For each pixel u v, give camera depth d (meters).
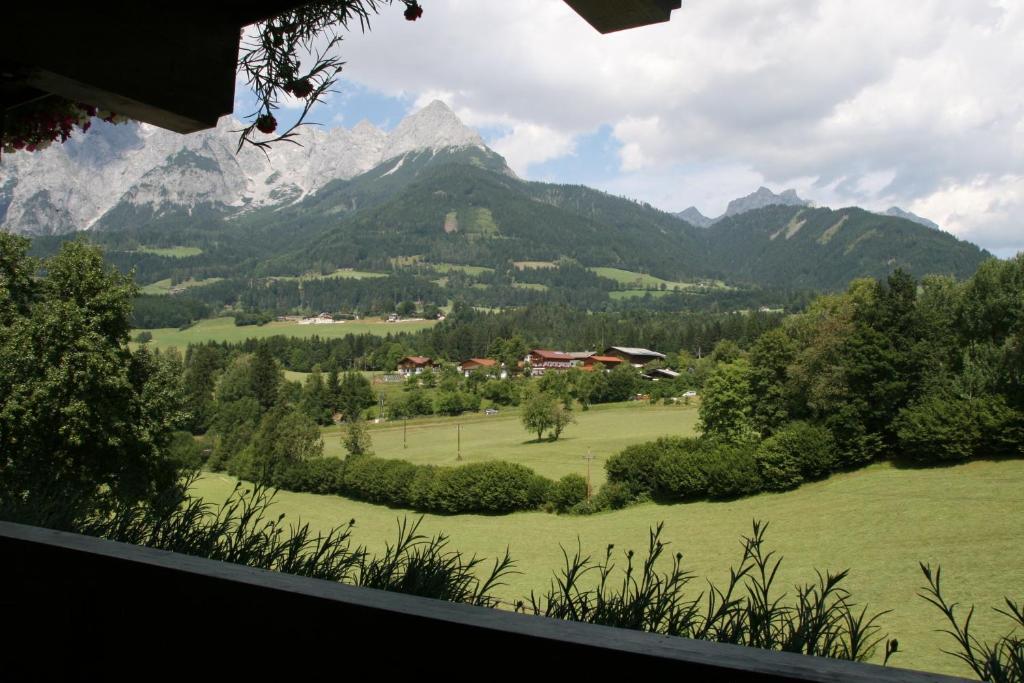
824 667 0.93
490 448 72.12
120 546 1.78
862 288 55.28
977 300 45.81
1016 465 40.47
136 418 19.86
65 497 3.71
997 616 15.92
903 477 42.56
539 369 151.88
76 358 18.09
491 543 36.62
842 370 46.72
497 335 165.75
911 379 46.06
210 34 2.10
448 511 46.28
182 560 1.65
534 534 39.19
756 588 2.03
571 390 102.31
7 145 2.70
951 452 42.38
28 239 19.31
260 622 1.43
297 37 2.30
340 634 1.32
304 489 53.12
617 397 102.56
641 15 1.93
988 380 43.25
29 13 1.72
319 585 1.43
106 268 20.52
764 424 52.78
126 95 1.90
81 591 1.73
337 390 102.19
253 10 2.17
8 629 1.84
